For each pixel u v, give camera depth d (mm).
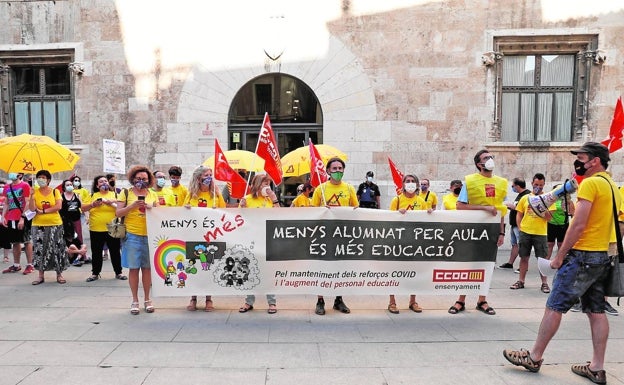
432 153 11055
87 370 3885
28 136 7391
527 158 10984
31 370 3875
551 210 7387
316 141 11539
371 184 10719
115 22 11305
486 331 4992
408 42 11000
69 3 11375
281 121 11570
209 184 5965
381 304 6176
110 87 11383
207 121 11320
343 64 11094
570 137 11281
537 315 5641
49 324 5117
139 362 4066
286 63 11156
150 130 11367
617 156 10734
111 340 4613
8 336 4707
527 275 8156
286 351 4355
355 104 11133
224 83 11258
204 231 5457
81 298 6309
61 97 11938
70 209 8641
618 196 3742
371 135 11133
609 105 10820
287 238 5465
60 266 7309
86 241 11422
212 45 11227
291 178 11852
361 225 5477
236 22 11172
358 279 5504
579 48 10977
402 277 5535
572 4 10773
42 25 11461
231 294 5484
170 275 5465
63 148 7641
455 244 5551
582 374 3805
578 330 5020
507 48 11062
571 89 11211
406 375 3844
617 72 10766
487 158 5512
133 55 11312
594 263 3648
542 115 11328
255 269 5469
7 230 8188
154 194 5848
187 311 5715
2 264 9023
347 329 5039
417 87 11031
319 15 11078
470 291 5582
